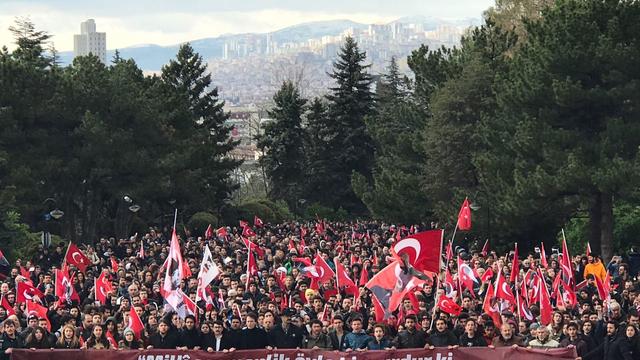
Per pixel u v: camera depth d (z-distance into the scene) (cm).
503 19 8300
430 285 2758
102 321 2292
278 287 2905
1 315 2566
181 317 2420
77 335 2184
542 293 2508
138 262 4141
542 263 3650
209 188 8150
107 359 2042
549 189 4725
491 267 3409
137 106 6962
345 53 9662
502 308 2627
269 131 9744
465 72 6306
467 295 2661
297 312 2361
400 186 6638
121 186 6850
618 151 4744
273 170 9756
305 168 9694
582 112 4906
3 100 6519
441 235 2327
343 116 9556
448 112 6294
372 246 4741
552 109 4994
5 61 6588
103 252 4850
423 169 6569
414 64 7250
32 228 6700
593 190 4781
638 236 5278
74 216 7112
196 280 2914
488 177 5284
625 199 4759
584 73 4912
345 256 4062
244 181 11925
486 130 5469
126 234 7175
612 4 4950
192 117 8238
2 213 5581
